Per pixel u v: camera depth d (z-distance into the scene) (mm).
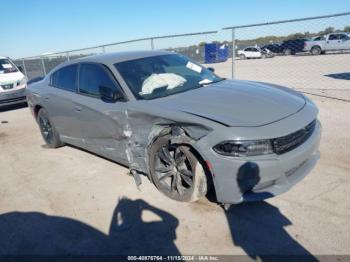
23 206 3854
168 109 3361
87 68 4613
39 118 5969
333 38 25312
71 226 3312
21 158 5637
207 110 3219
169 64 4508
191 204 3438
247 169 2834
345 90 8945
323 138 4941
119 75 4027
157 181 3631
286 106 3342
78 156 5375
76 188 4160
